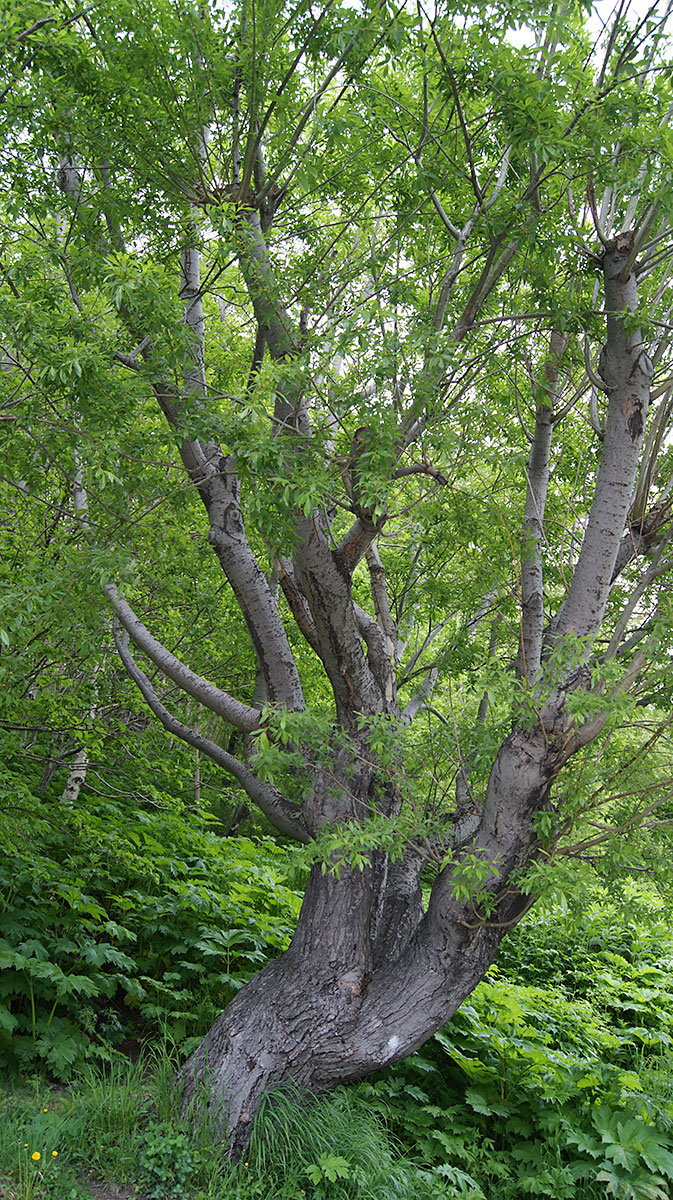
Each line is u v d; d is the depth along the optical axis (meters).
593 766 4.46
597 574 4.78
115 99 4.89
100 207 5.15
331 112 4.95
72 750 7.96
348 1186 4.29
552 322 5.30
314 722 4.23
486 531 5.40
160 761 8.39
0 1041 4.88
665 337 4.96
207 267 6.88
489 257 4.80
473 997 6.59
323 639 5.25
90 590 4.57
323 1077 4.70
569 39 4.49
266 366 4.16
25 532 7.30
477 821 5.34
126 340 5.18
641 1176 4.89
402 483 5.65
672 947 10.84
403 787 4.76
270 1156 4.36
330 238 6.00
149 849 7.57
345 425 5.19
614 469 4.80
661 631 4.21
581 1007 7.60
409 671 7.05
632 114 4.21
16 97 4.71
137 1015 6.00
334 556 5.11
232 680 10.31
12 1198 3.70
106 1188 4.00
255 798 5.71
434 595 6.43
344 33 4.30
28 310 4.20
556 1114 5.34
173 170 5.12
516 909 4.73
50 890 5.98
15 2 4.05
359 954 4.93
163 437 4.45
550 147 4.09
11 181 5.21
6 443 4.63
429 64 4.62
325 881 5.08
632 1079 5.89
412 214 5.43
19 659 5.93
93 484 4.97
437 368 4.52
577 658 4.23
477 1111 5.36
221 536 5.69
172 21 4.63
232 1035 4.69
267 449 4.06
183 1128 4.36
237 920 6.75
